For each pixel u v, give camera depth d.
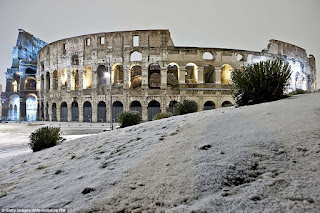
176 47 38.09
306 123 4.91
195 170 3.93
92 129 27.45
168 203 3.16
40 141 13.27
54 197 4.20
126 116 16.36
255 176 3.43
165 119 10.59
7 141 19.78
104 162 5.99
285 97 9.66
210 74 41.78
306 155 3.61
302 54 50.88
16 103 54.91
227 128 5.92
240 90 10.67
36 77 51.84
